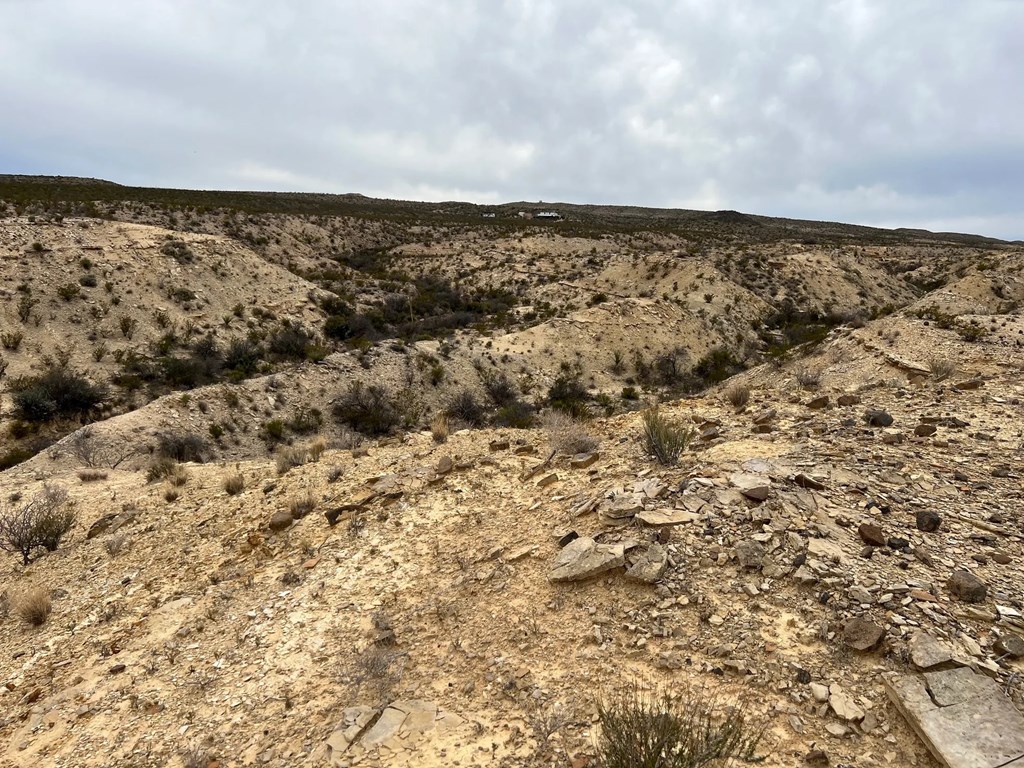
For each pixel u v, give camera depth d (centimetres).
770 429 865
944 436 757
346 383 2831
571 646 459
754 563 489
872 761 324
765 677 388
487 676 454
